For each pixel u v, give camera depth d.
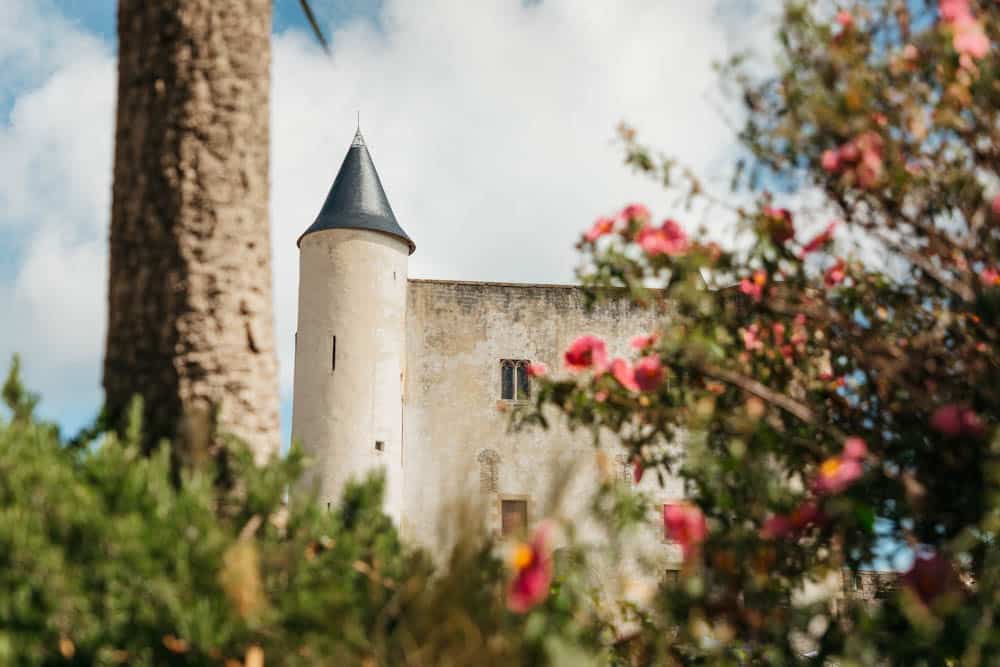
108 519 3.09
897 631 3.77
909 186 4.07
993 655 3.27
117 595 3.06
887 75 4.12
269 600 3.31
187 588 3.11
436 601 3.19
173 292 4.28
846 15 4.18
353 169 33.06
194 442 3.96
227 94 4.50
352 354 30.30
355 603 3.35
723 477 4.07
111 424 4.07
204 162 4.40
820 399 4.52
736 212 4.39
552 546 3.41
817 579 4.11
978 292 3.97
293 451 3.77
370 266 31.16
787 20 4.14
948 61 3.93
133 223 4.41
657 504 4.45
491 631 3.18
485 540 3.34
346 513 3.86
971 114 4.13
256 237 4.48
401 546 3.72
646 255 4.38
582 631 3.74
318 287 31.08
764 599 3.86
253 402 4.27
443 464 30.69
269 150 4.67
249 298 4.38
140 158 4.45
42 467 3.20
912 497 3.71
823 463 4.03
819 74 4.10
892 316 4.51
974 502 3.76
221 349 4.25
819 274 4.52
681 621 3.82
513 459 30.55
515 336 32.06
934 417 3.76
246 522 3.60
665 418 4.51
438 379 31.53
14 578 2.97
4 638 2.90
